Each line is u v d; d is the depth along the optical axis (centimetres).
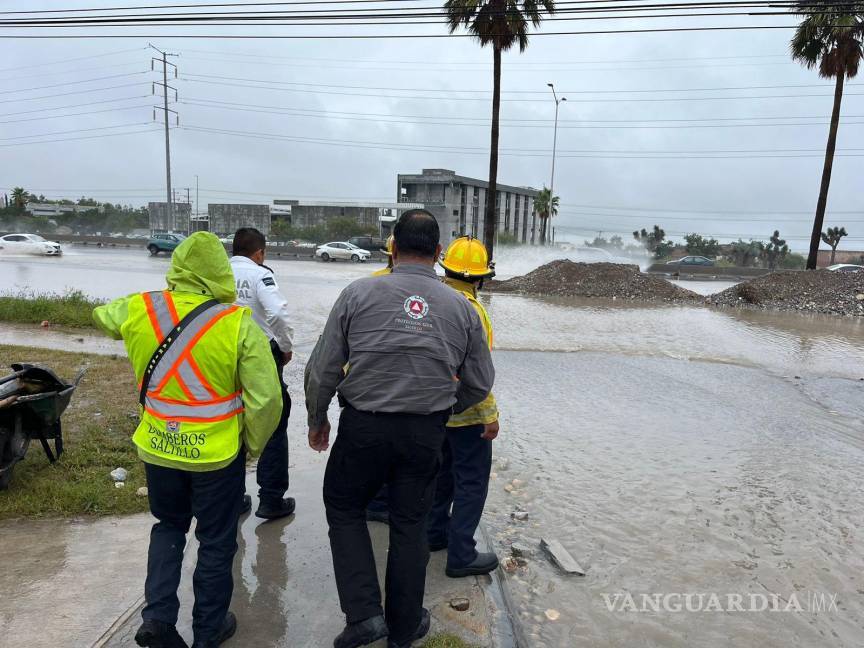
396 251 293
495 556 368
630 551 406
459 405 310
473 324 293
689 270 4359
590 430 669
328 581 346
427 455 275
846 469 569
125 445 522
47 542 374
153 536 279
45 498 423
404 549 279
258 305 387
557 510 465
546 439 633
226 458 264
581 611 339
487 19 2588
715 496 498
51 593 321
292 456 543
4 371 770
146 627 254
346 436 274
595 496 492
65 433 547
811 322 1764
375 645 292
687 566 389
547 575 375
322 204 8969
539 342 1277
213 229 8169
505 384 886
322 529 405
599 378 941
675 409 770
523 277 2673
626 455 589
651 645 311
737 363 1100
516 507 469
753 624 331
